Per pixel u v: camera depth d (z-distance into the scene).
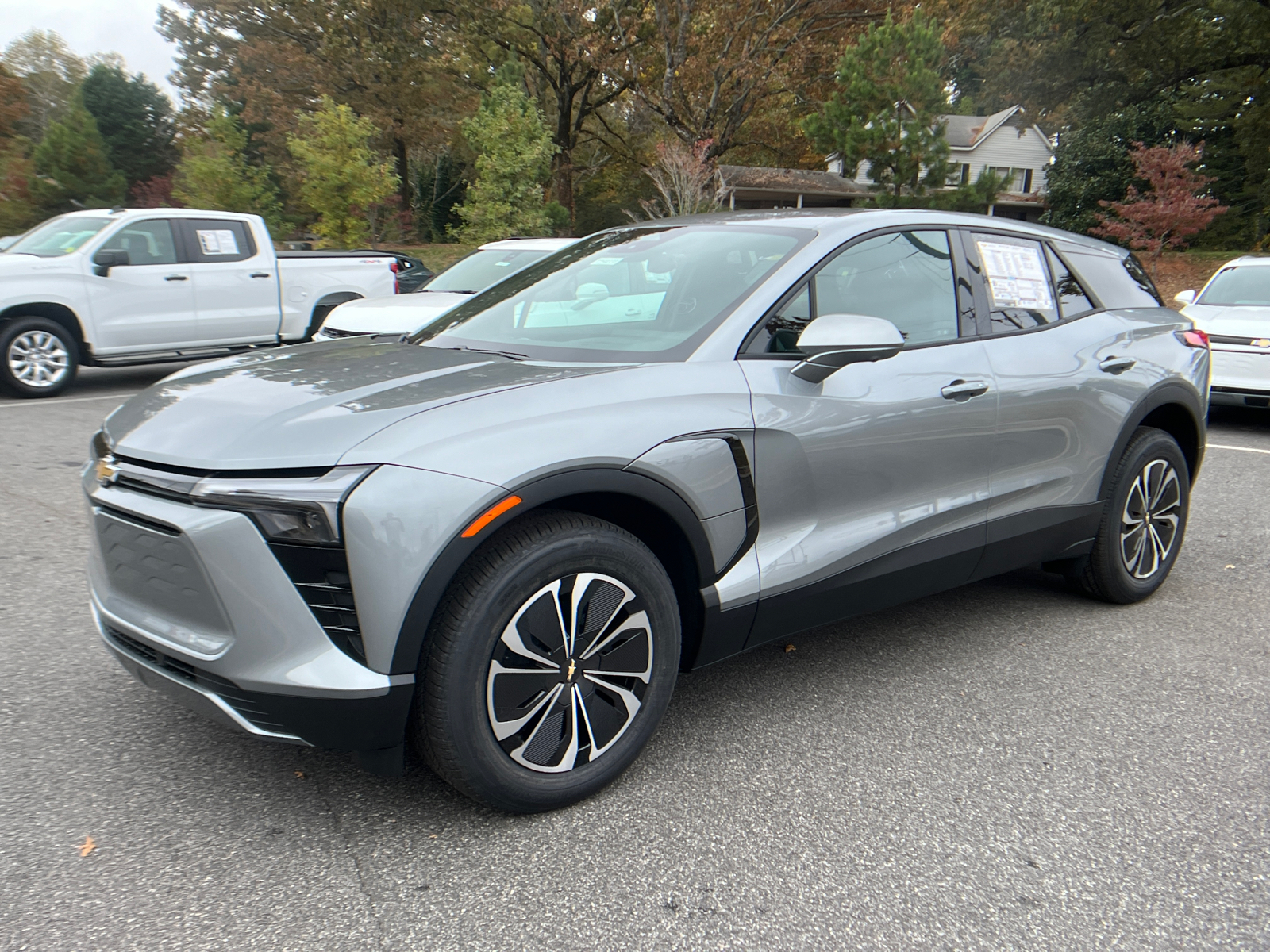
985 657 3.59
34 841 2.28
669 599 2.55
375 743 2.16
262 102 40.34
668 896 2.13
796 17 31.47
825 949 1.97
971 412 3.27
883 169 24.77
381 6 39.78
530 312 3.27
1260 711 3.16
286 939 1.96
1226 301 9.53
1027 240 3.82
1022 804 2.55
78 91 38.19
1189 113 32.78
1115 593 4.11
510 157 27.28
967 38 37.56
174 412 2.43
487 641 2.21
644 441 2.43
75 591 4.06
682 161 28.47
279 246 25.50
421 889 2.14
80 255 9.84
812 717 3.05
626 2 32.41
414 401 2.30
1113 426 3.84
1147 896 2.17
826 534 2.93
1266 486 6.57
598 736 2.48
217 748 2.76
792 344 2.89
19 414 8.63
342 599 2.09
